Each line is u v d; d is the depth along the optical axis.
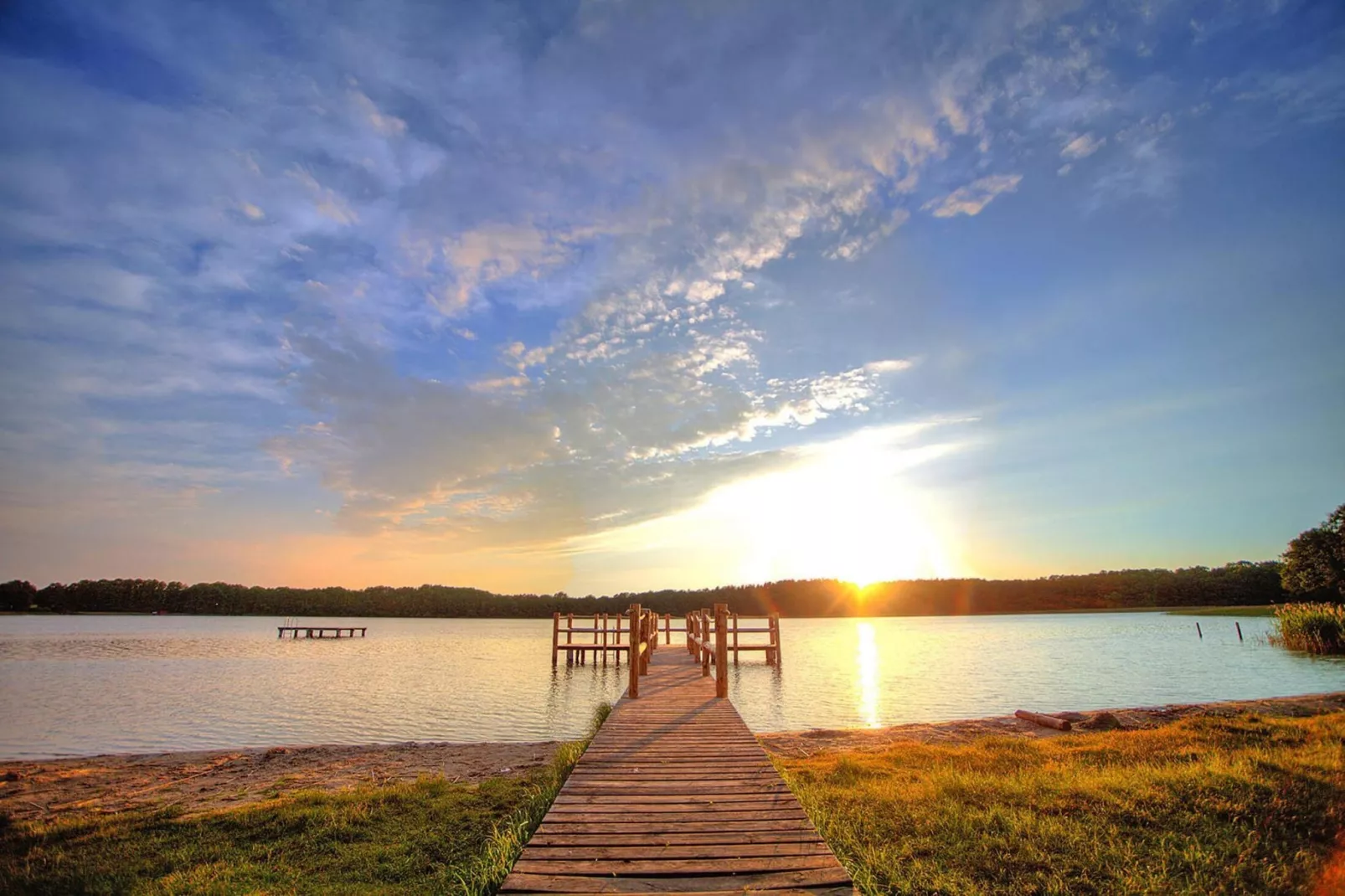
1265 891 5.10
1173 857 5.72
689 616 23.44
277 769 11.99
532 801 7.68
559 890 4.20
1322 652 33.25
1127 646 45.50
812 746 13.30
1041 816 6.80
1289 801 6.88
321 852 6.62
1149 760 9.28
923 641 54.69
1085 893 5.15
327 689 26.95
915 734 14.45
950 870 5.56
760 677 30.30
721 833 5.18
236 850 6.77
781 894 4.16
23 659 40.31
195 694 25.45
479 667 36.28
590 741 8.77
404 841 6.90
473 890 5.21
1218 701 21.47
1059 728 14.44
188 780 11.34
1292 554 54.38
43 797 10.24
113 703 23.36
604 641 35.59
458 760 12.27
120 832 7.38
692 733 8.90
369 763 12.26
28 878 6.10
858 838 6.27
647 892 4.18
